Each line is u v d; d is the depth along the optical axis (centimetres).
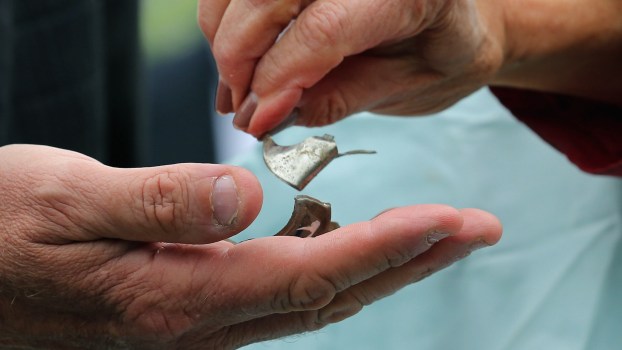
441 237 58
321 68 63
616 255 76
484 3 68
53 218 60
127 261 60
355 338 77
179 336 61
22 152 62
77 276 60
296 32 63
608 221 77
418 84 67
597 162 74
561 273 76
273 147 63
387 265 58
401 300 77
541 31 71
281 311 60
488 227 59
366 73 67
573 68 73
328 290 59
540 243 78
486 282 77
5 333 63
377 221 58
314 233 62
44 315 62
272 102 64
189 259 60
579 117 75
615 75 73
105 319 62
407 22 63
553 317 75
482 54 68
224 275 59
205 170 58
